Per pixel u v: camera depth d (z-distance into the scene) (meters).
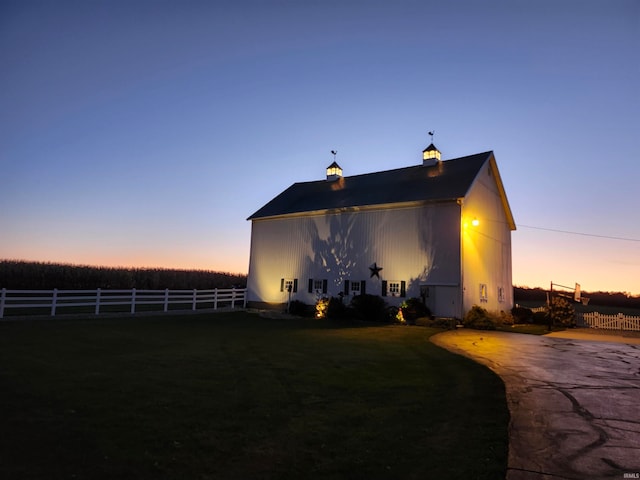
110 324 18.86
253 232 32.59
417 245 24.09
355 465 4.75
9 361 9.85
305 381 8.81
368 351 13.07
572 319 25.88
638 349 15.17
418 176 27.78
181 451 5.03
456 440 5.57
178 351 12.22
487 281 26.20
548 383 9.14
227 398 7.36
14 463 4.55
